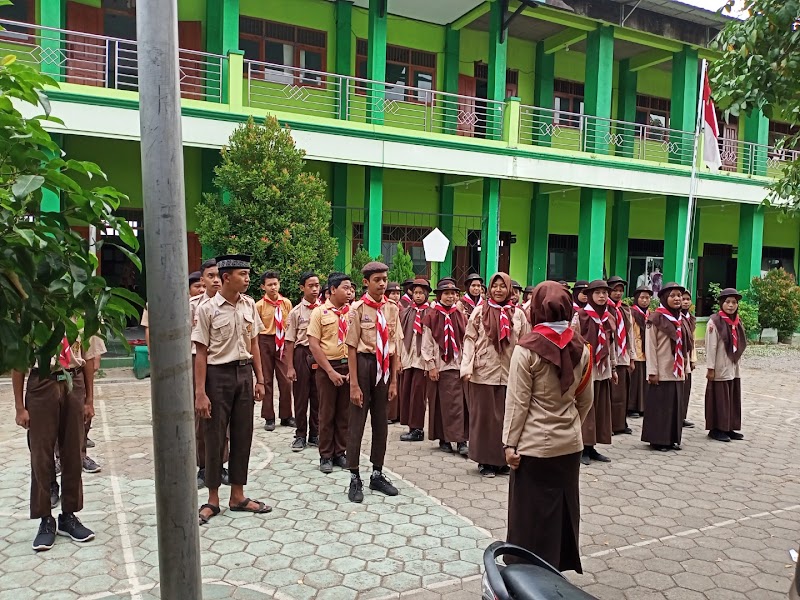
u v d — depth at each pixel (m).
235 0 11.53
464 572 3.87
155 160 1.75
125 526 4.49
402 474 5.82
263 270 9.88
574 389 3.52
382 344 5.11
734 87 4.11
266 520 4.64
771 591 3.72
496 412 5.72
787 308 16.98
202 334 4.52
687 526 4.70
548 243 17.19
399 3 13.93
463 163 13.23
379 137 12.40
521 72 16.44
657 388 6.86
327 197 14.34
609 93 14.96
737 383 7.47
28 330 1.80
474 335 5.84
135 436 6.82
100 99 9.89
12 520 4.59
